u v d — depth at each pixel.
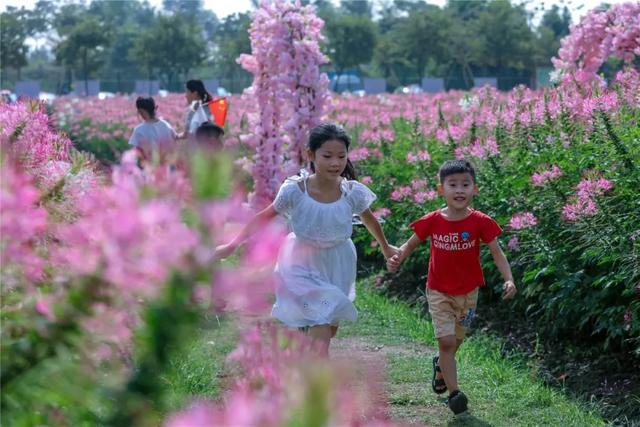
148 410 2.56
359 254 18.56
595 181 10.42
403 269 16.03
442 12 130.12
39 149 5.71
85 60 126.06
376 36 124.88
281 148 17.89
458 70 130.12
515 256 12.49
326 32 123.50
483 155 14.12
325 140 8.67
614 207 10.55
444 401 9.42
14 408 2.61
